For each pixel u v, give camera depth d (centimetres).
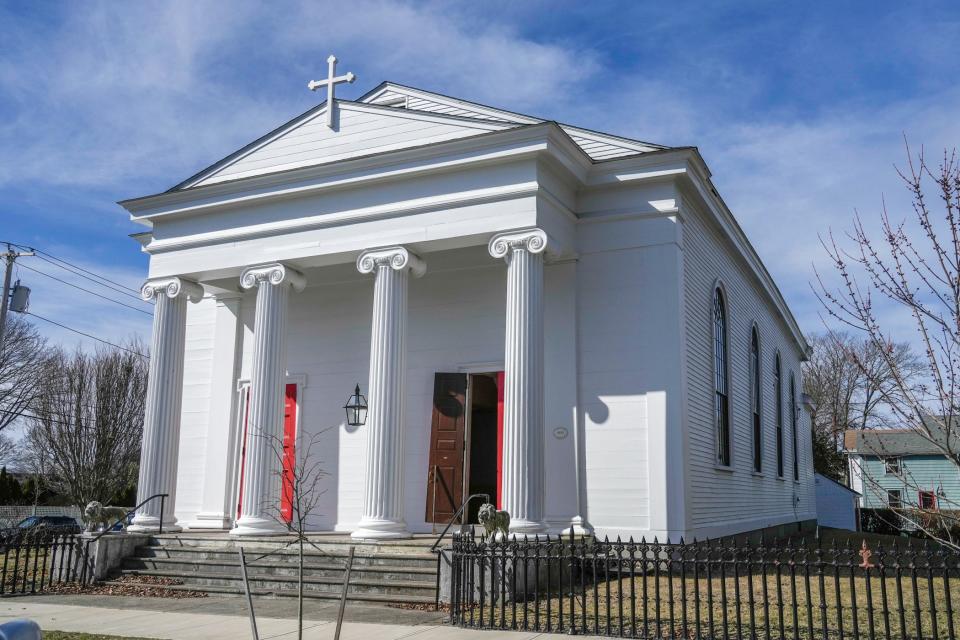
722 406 2086
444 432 1852
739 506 2141
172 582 1565
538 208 1612
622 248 1747
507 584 1283
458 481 1812
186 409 2211
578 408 1717
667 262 1706
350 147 1856
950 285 709
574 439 1705
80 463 4356
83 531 1703
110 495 4416
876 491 820
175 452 1912
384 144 1820
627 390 1689
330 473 1992
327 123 1892
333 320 2084
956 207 730
